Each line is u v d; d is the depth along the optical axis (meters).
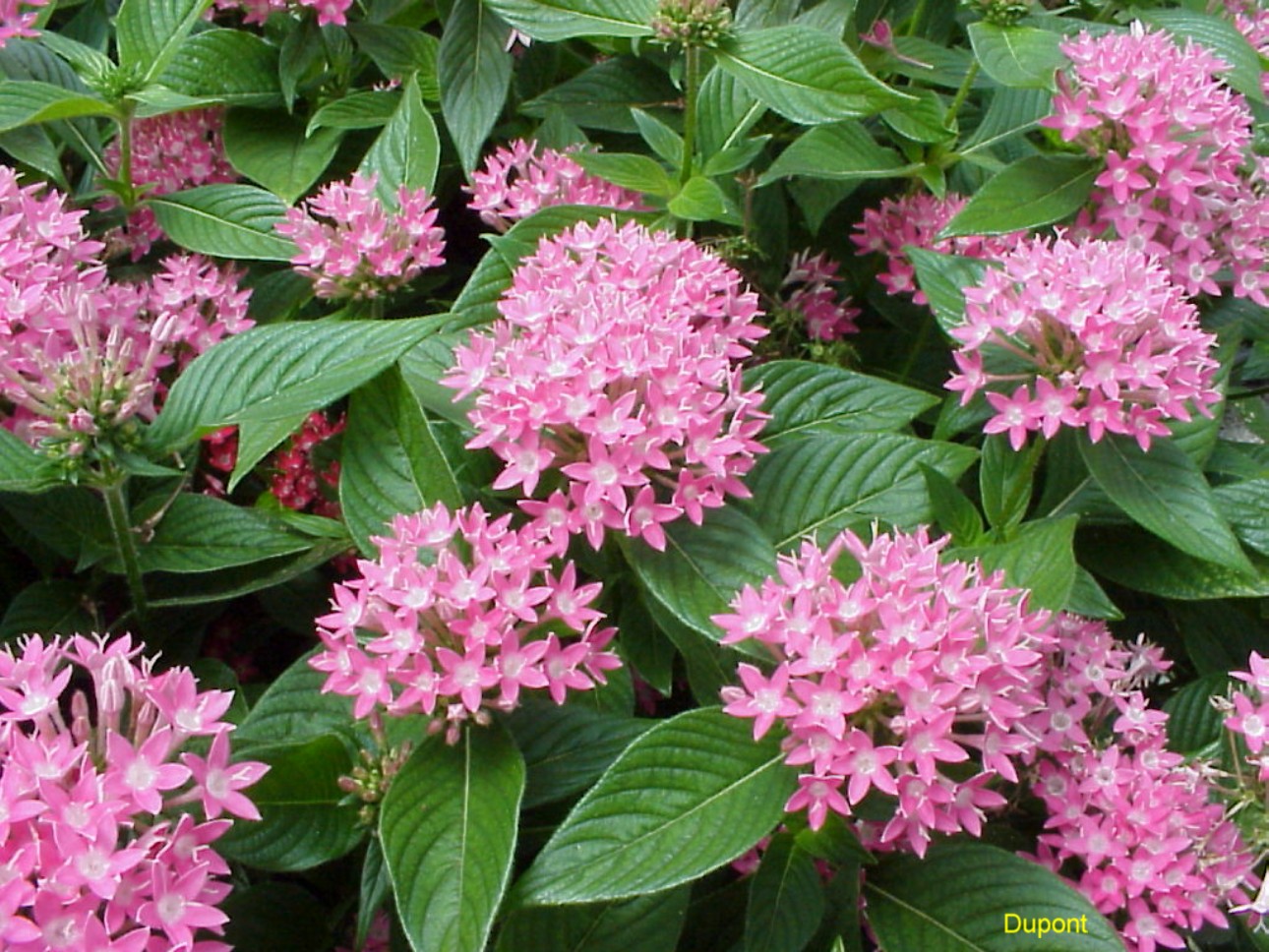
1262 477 0.48
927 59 0.58
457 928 0.34
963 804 0.37
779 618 0.37
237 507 0.45
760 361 0.56
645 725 0.40
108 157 0.57
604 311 0.40
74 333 0.41
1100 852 0.40
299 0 0.55
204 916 0.33
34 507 0.45
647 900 0.38
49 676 0.35
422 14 0.63
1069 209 0.50
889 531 0.43
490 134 0.58
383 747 0.38
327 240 0.49
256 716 0.40
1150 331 0.43
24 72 0.56
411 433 0.41
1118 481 0.45
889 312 0.58
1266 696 0.41
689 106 0.52
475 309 0.48
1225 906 0.42
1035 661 0.37
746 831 0.36
